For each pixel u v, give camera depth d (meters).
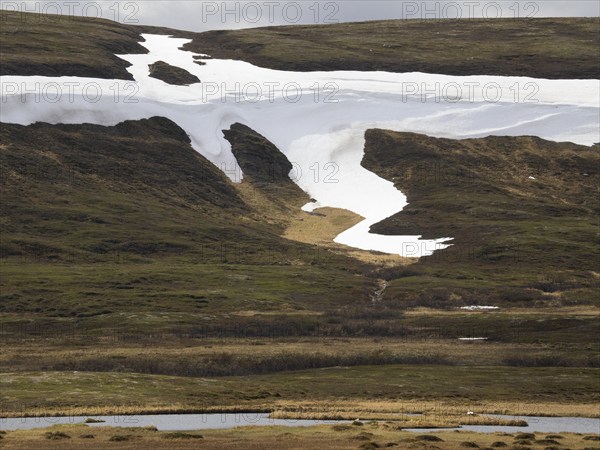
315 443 131.00
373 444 128.62
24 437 133.50
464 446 131.25
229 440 133.38
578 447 134.38
